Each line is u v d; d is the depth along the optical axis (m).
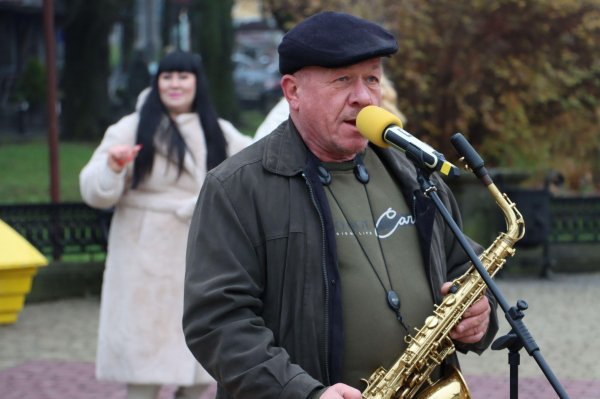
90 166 5.88
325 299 3.01
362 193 3.25
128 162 5.69
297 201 3.09
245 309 2.96
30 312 10.55
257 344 2.89
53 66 13.16
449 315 3.10
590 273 13.32
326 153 3.23
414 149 2.90
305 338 2.99
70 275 11.41
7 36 37.25
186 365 5.88
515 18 13.59
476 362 8.34
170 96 6.09
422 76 13.64
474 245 3.55
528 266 13.10
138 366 5.84
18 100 34.94
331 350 2.99
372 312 3.08
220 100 34.44
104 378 5.94
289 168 3.12
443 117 14.02
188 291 3.00
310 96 3.13
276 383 2.82
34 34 38.31
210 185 3.12
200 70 6.22
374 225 3.21
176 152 5.95
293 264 3.03
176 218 5.93
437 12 13.77
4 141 29.28
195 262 3.04
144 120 6.00
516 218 3.28
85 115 30.70
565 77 14.06
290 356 3.01
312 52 3.04
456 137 3.24
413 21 13.64
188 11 30.61
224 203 3.06
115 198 5.77
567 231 13.31
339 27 3.06
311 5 14.22
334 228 3.09
